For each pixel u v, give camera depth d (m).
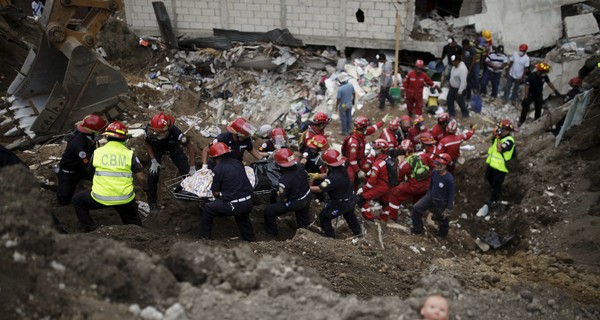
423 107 14.98
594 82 11.71
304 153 9.77
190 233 8.52
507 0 15.62
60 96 10.30
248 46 16.39
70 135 10.47
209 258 5.11
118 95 10.80
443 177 9.11
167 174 9.94
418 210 9.58
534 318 5.48
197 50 17.05
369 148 12.17
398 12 15.56
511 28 15.82
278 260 5.43
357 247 8.34
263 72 16.38
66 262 4.64
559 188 10.56
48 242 4.71
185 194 8.41
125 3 17.31
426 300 4.74
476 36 15.92
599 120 11.28
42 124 10.44
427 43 15.75
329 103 15.21
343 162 8.45
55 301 4.44
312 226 9.37
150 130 8.50
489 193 11.85
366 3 15.70
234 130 8.66
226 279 5.00
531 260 8.70
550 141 12.19
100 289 4.55
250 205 7.88
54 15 10.09
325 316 4.69
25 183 5.05
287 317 4.66
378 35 16.02
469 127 14.05
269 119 14.95
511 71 14.76
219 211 7.80
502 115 14.67
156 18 17.28
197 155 11.24
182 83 16.09
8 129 10.98
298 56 16.31
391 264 7.98
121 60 16.34
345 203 8.57
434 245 9.50
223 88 15.98
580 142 11.38
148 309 4.48
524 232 9.89
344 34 16.20
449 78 15.01
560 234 9.29
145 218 8.77
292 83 16.12
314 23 16.31
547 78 13.69
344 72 15.95
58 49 10.39
